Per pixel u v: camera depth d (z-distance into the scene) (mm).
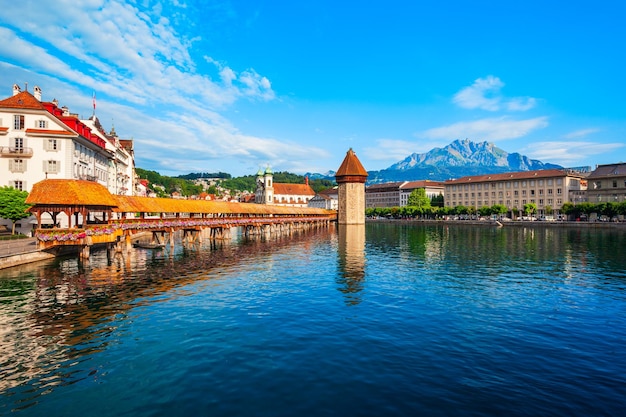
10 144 50094
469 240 69875
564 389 12602
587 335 17938
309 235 85062
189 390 12672
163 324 19469
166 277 31859
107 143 73688
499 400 11883
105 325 19312
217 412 11328
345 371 13961
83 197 37969
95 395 12453
